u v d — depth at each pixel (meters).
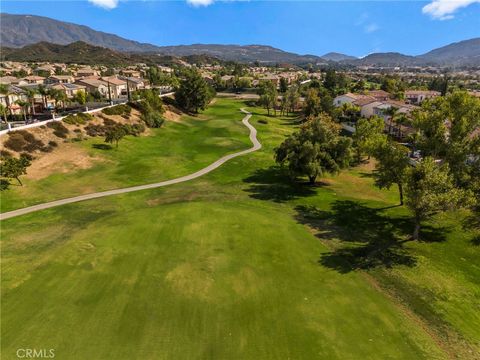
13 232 31.33
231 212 37.22
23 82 112.62
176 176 51.03
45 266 25.69
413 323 20.89
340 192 46.25
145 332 19.38
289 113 126.62
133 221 34.00
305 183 49.84
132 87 134.50
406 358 18.08
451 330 20.42
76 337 18.86
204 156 62.62
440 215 33.06
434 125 36.06
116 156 56.62
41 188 42.03
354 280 25.31
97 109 72.88
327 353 18.19
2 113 59.69
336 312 21.55
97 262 26.31
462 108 35.03
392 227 34.78
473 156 38.06
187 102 104.69
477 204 36.53
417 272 26.58
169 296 22.52
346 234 33.09
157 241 29.88
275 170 55.75
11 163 40.22
